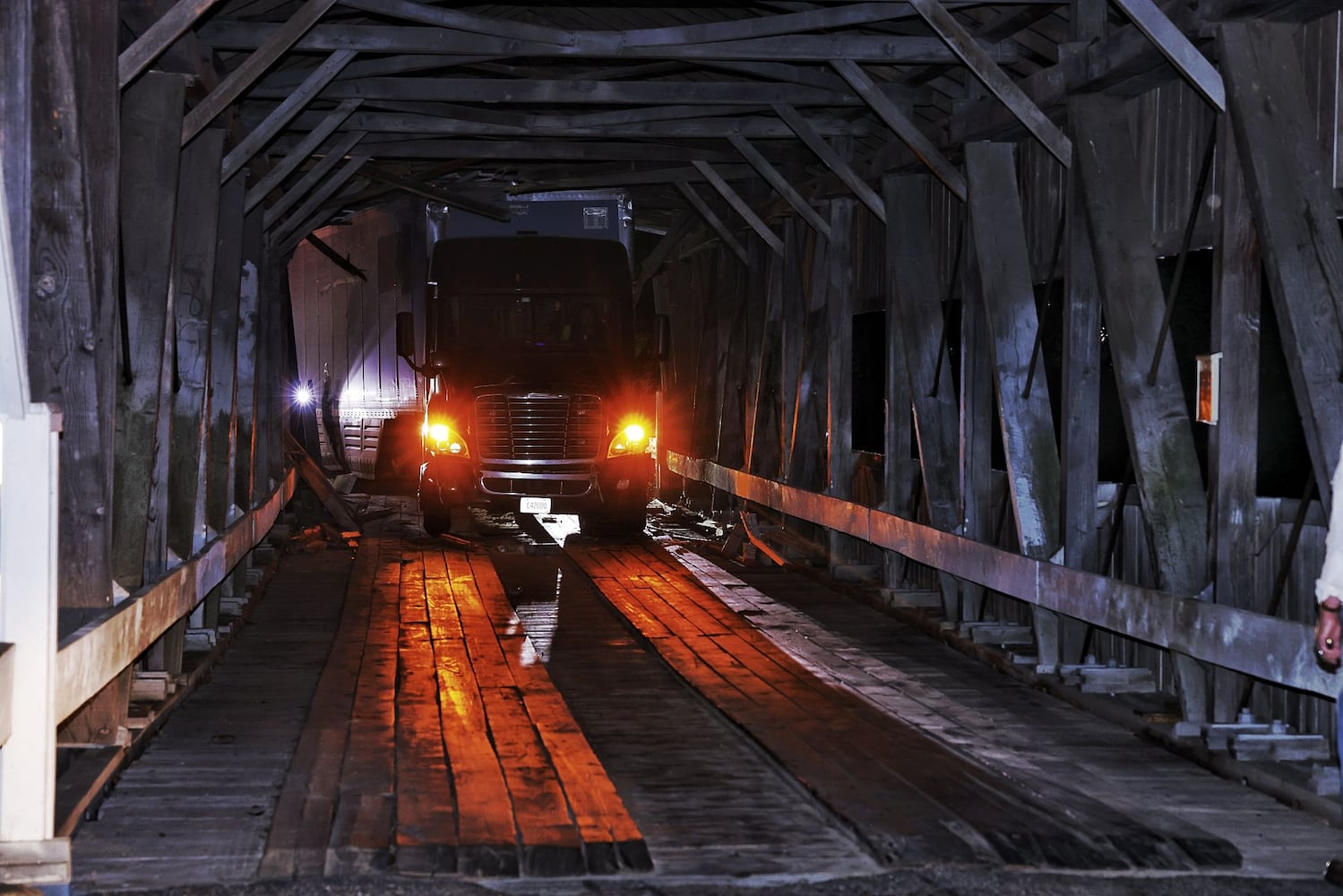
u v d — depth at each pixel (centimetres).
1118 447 853
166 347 770
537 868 505
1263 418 696
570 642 1026
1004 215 937
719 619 1103
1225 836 563
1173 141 781
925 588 1178
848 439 1284
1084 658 870
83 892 475
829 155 1136
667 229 2152
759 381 1555
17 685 453
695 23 1194
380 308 1894
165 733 726
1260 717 707
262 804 594
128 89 783
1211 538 684
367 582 1302
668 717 789
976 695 838
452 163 1565
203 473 905
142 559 710
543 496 1605
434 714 764
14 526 453
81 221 568
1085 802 594
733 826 575
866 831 547
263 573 1258
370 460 1961
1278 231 611
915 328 1100
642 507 1644
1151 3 657
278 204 1308
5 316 445
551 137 1386
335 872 497
